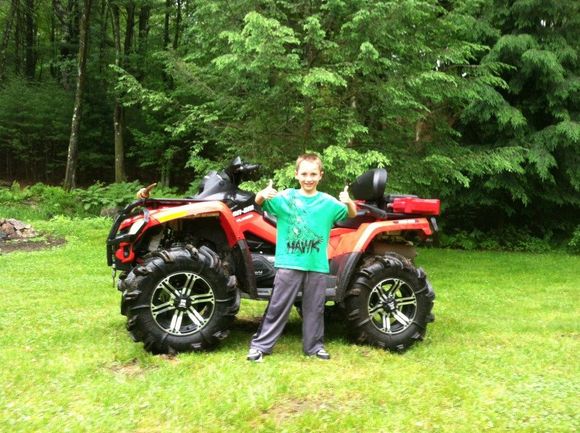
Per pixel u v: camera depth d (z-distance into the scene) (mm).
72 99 21547
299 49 8180
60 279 7168
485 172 10930
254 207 4520
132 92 9664
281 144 9070
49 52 25812
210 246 4473
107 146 22578
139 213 4332
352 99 9047
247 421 2857
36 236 11375
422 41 8734
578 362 4090
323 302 4004
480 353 4254
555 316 5914
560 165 12688
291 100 8641
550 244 13547
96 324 4797
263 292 4328
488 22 12320
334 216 4012
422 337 4445
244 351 4090
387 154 9078
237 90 9180
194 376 3479
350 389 3312
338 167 8055
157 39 22016
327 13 8578
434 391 3338
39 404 2996
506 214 13734
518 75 12172
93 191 16516
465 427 2857
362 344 4367
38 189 16281
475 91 9672
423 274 4461
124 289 4113
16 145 21094
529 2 11922
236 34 7570
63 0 25859
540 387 3467
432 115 10109
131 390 3193
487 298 6984
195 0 8586
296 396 3195
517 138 12211
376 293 4496
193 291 4184
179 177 22500
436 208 4641
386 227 4531
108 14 22391
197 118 9250
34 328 4629
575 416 3027
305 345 4000
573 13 12250
